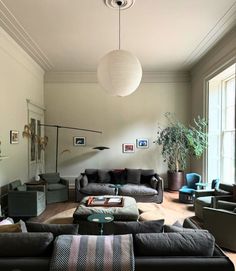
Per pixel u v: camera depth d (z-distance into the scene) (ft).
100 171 20.16
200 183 17.72
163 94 23.27
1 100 14.30
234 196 12.98
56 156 22.53
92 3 11.34
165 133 21.26
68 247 5.90
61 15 12.45
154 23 13.33
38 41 15.80
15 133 16.29
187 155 22.33
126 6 11.59
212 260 5.81
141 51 17.70
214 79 17.93
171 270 5.65
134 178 19.70
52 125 22.63
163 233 6.53
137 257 5.92
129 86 10.27
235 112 15.65
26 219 14.64
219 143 18.45
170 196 19.98
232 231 10.64
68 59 19.52
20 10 11.94
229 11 12.10
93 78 23.09
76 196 18.39
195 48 17.08
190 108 23.21
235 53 13.97
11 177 15.74
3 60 14.53
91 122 23.26
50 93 23.08
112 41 15.84
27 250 6.03
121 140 23.26
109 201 13.74
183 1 11.22
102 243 6.06
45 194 17.07
